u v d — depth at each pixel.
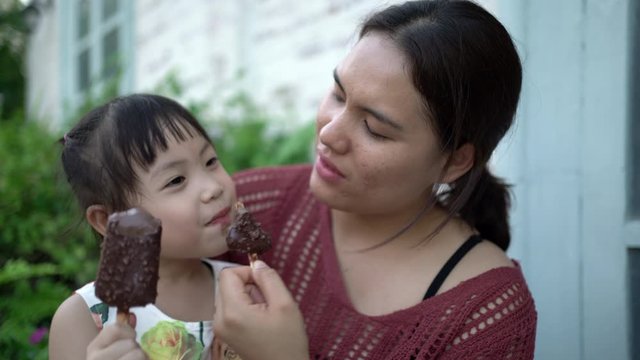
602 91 1.83
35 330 2.54
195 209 1.41
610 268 1.81
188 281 1.52
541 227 1.98
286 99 4.12
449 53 1.29
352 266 1.54
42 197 3.27
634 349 1.78
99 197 1.44
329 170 1.38
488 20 1.37
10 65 9.91
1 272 2.67
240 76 4.29
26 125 5.06
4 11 9.40
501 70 1.38
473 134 1.39
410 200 1.44
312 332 1.47
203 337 1.42
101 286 1.10
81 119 1.55
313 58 3.87
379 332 1.38
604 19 1.82
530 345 1.37
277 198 1.74
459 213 1.58
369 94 1.29
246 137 3.93
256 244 1.33
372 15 1.42
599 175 1.84
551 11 1.94
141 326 1.40
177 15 5.40
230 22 4.66
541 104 1.97
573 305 1.90
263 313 1.23
